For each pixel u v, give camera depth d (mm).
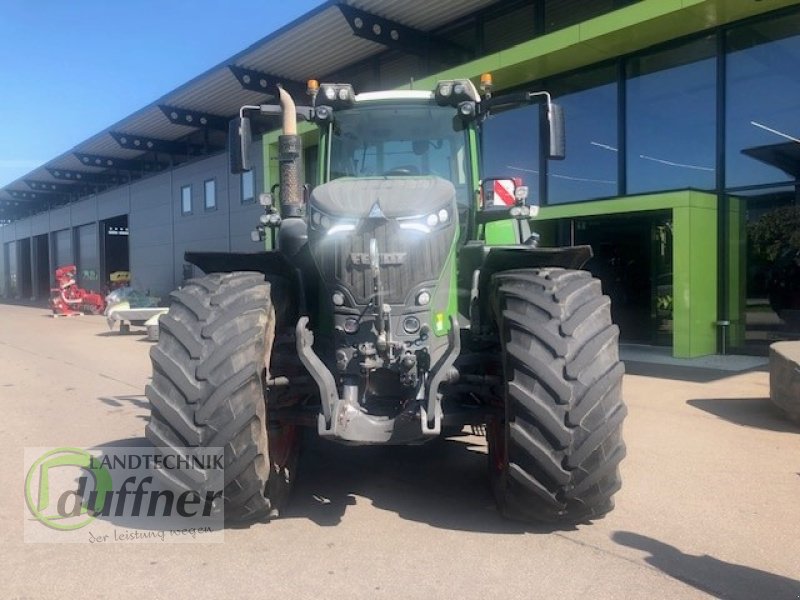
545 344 3445
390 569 3293
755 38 9898
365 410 3719
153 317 15016
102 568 3355
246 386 3463
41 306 33000
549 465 3369
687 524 3809
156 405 3480
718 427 5922
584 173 11977
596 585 3113
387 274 3715
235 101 19781
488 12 13758
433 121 4844
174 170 24328
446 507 4109
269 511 3809
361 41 15266
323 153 4879
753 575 3207
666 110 10914
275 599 3033
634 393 7426
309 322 4141
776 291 10125
